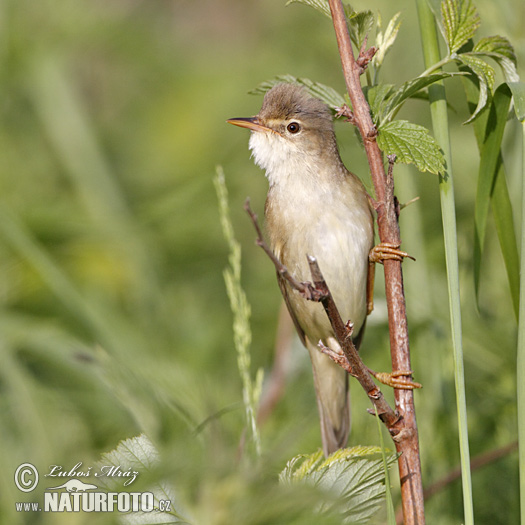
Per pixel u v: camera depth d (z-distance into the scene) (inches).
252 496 168.9
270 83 238.7
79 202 431.8
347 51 200.5
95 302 374.9
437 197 399.9
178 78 529.7
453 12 207.2
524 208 190.4
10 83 467.5
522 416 185.5
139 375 285.4
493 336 323.3
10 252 381.7
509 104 218.8
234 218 450.3
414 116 442.9
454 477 269.1
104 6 521.0
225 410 225.9
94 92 529.7
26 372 315.0
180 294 410.9
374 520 207.0
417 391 300.5
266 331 398.0
